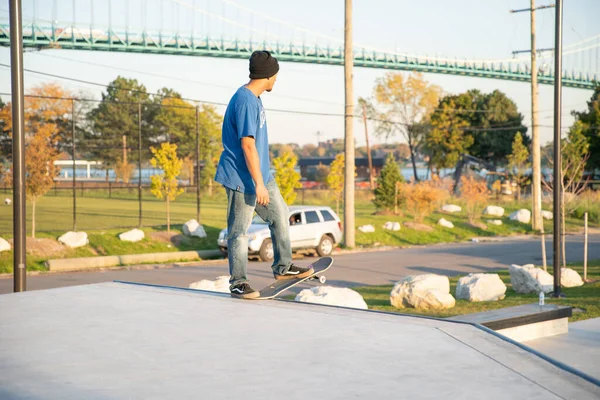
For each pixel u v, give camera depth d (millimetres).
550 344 7711
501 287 12430
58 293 4539
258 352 2879
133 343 3076
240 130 4074
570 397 2260
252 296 4207
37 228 24562
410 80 73000
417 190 34250
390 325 3377
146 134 66688
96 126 64188
